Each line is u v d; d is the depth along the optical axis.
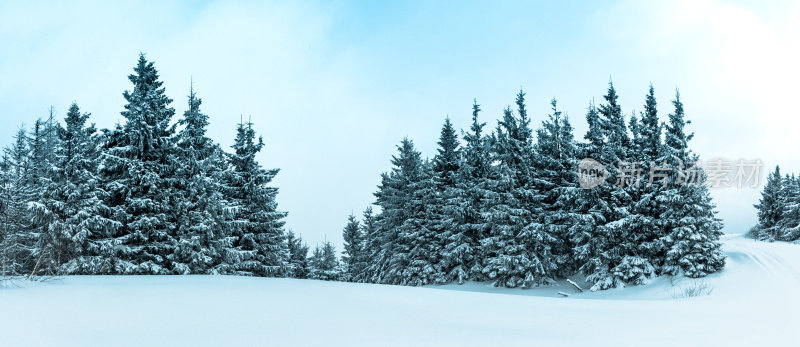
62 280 17.58
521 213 33.00
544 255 32.78
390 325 8.48
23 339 6.16
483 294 17.97
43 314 8.36
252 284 17.78
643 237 30.42
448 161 41.44
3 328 6.82
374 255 51.62
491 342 7.10
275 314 9.51
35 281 16.52
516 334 7.93
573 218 32.25
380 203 51.38
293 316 9.29
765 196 62.41
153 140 28.41
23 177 33.53
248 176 36.00
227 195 35.59
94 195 26.38
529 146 36.12
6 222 22.72
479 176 38.91
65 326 7.23
